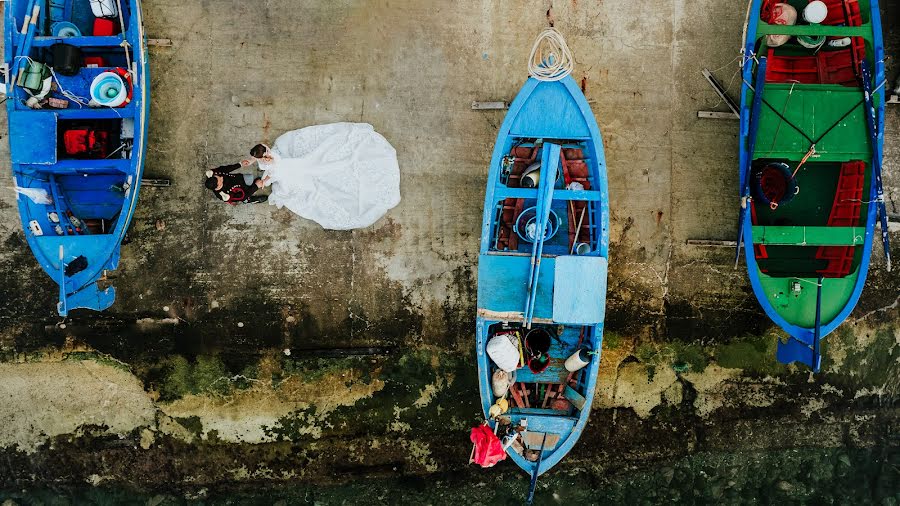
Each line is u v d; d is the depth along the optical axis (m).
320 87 7.00
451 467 7.33
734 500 7.35
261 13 6.95
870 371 7.28
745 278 7.18
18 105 6.30
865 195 6.38
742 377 7.30
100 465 7.26
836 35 6.22
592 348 6.33
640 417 7.33
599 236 6.20
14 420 7.21
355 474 7.33
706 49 7.00
